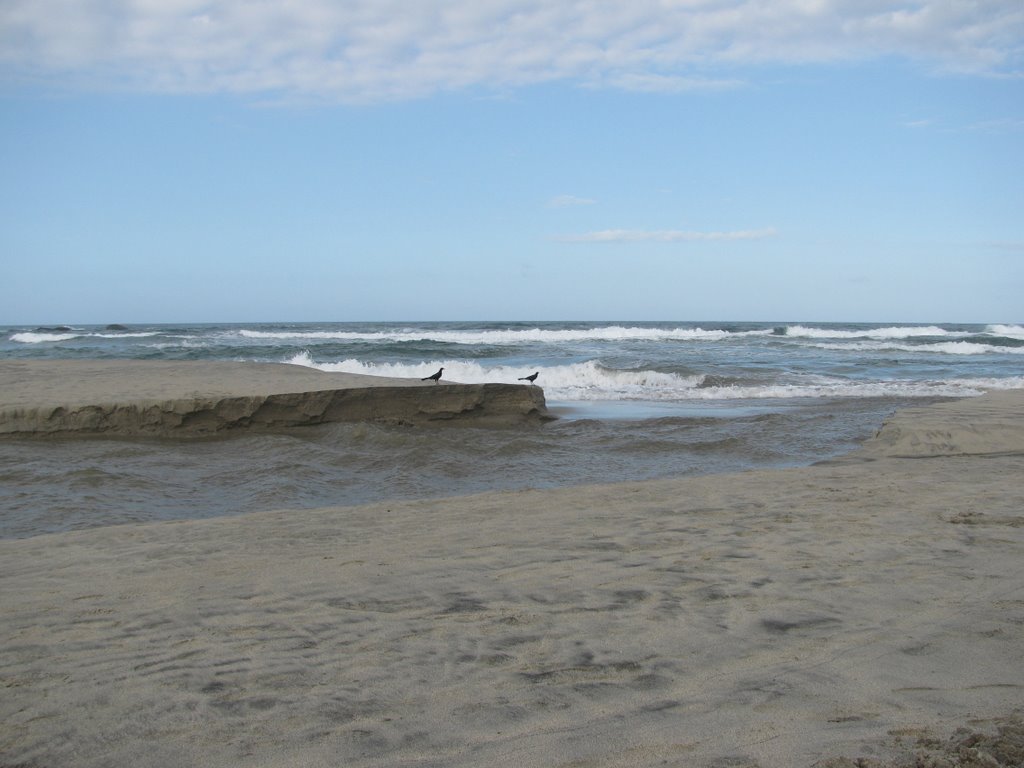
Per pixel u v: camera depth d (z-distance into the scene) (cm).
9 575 489
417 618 396
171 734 276
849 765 242
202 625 390
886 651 345
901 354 3584
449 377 2367
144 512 762
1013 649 345
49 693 312
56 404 1153
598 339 4984
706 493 736
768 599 420
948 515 618
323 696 305
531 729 274
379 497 861
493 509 683
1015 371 2600
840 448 1171
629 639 363
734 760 248
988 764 240
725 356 3288
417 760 254
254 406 1234
